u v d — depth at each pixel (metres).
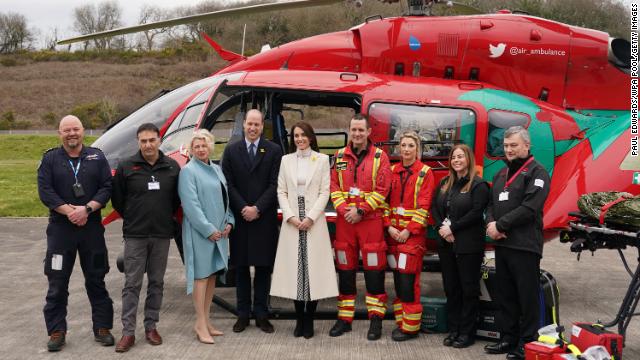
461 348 4.12
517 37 5.46
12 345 4.20
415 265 4.23
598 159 5.20
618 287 6.20
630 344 4.27
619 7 26.09
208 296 4.35
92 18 72.94
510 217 3.73
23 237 9.23
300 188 4.29
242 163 4.34
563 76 5.54
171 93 5.69
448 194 4.18
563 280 6.54
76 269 6.89
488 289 4.21
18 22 73.00
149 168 4.10
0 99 56.34
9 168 22.66
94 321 4.21
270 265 4.36
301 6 5.48
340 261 4.35
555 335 3.67
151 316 4.21
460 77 5.54
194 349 4.09
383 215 4.32
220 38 42.50
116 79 61.44
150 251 4.15
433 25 5.52
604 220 4.00
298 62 5.72
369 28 5.55
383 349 4.09
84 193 4.00
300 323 4.37
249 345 4.17
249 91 5.45
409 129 5.13
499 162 5.20
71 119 3.97
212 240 4.16
